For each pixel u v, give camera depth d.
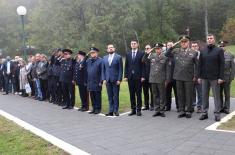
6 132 9.38
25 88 17.81
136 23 50.84
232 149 7.27
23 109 13.54
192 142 7.84
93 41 43.78
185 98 10.80
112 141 8.16
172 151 7.25
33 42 47.56
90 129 9.49
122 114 11.66
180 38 10.82
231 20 48.38
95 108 12.06
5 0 52.28
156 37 53.41
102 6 45.12
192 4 61.66
